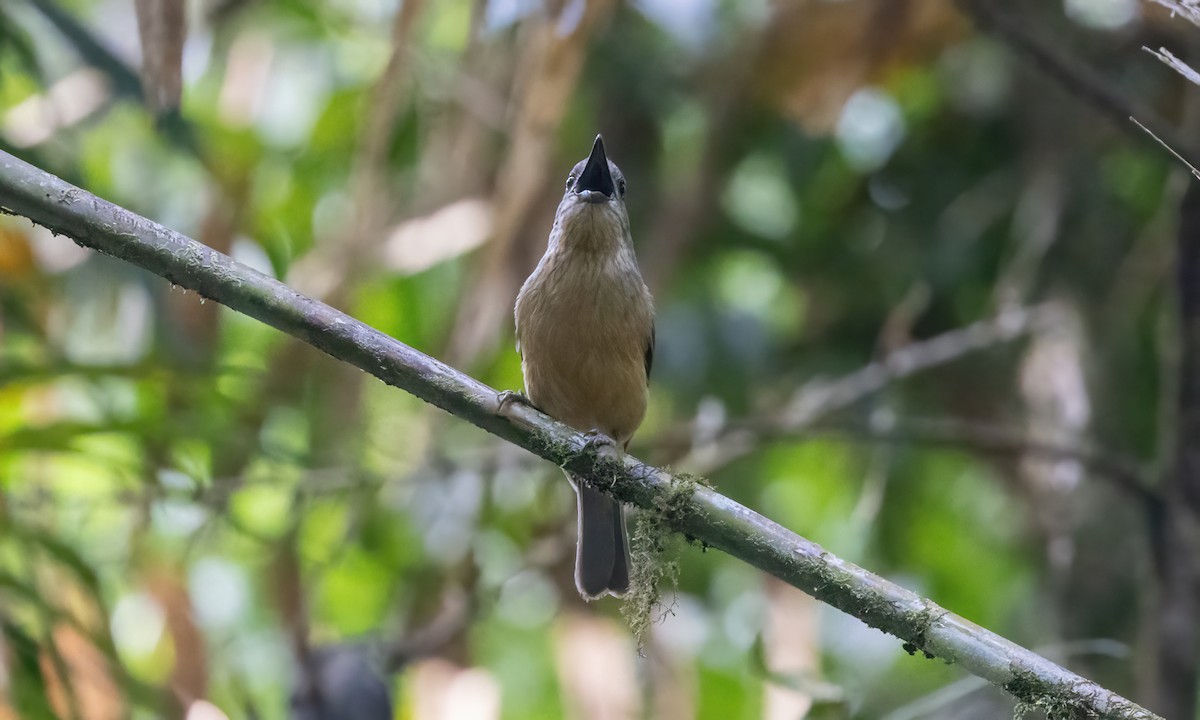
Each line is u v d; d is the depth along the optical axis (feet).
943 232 42.32
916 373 42.47
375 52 43.57
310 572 37.68
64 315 34.24
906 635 19.48
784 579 20.53
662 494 21.68
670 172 40.63
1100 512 36.40
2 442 28.35
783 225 42.93
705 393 41.22
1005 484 41.65
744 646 40.93
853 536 43.45
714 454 38.78
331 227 40.73
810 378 42.47
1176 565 31.68
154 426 29.45
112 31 39.37
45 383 30.76
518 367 41.16
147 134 38.81
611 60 39.50
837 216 42.98
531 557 38.37
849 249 42.80
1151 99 36.63
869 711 34.55
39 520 30.37
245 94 41.50
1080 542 36.40
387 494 37.86
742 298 43.21
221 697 35.17
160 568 33.14
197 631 32.71
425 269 39.40
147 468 30.99
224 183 38.06
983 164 42.70
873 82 37.19
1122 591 35.73
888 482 43.21
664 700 34.53
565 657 35.01
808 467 46.01
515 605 43.60
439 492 39.60
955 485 44.24
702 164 39.22
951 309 43.14
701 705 40.19
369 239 34.27
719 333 41.24
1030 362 38.81
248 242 38.29
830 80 37.40
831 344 43.16
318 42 43.93
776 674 29.45
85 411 34.30
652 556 22.02
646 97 39.86
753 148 42.50
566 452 22.15
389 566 39.60
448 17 40.57
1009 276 39.40
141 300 35.53
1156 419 38.96
